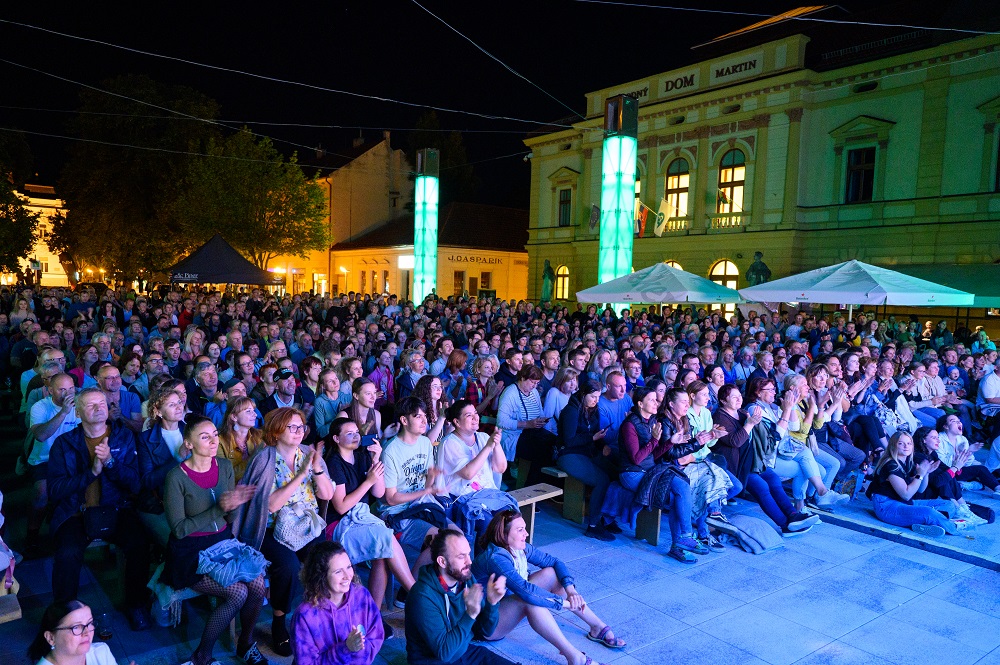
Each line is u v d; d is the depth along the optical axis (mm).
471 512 5121
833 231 23109
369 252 40125
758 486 6652
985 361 11352
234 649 4289
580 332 16016
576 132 31047
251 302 19562
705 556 5980
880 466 7125
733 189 25656
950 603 5195
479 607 3660
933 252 20953
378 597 4574
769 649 4441
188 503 4121
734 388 6625
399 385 8758
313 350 11547
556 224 32656
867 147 22453
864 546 6367
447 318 16969
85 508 4520
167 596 4098
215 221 30703
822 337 15000
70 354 9844
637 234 28750
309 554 3426
